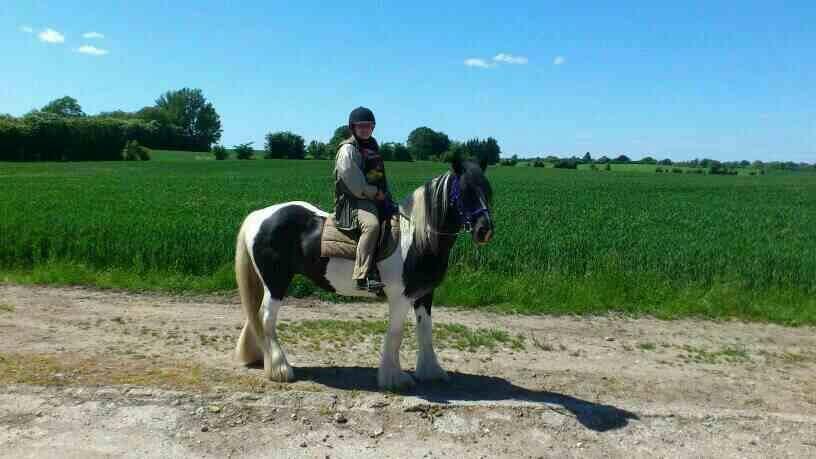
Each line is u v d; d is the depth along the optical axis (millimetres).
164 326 8445
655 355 8055
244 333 6734
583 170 102562
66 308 9250
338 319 9266
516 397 6129
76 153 89750
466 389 6359
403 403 5559
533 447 5039
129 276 11297
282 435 4984
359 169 5738
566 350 8094
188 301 10078
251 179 50156
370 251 5758
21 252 12523
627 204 33719
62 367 6309
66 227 13930
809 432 5539
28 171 62156
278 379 6258
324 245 6031
